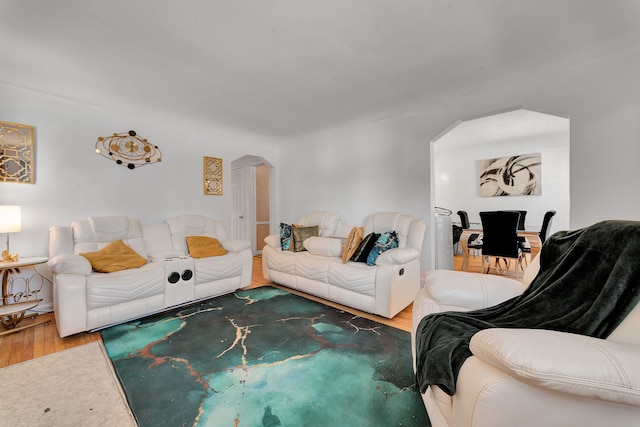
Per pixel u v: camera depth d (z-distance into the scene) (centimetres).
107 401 144
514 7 163
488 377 72
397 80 256
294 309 278
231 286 328
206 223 382
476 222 628
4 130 258
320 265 302
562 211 531
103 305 229
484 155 613
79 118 302
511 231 363
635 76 204
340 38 192
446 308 153
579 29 184
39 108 277
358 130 393
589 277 109
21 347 203
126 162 339
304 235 359
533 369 62
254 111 335
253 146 485
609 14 169
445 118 307
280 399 146
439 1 158
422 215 330
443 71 240
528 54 214
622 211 210
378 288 254
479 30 185
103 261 253
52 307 279
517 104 257
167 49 203
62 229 267
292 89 273
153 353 192
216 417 133
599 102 218
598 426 64
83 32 183
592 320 95
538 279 138
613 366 61
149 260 303
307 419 132
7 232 238
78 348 199
